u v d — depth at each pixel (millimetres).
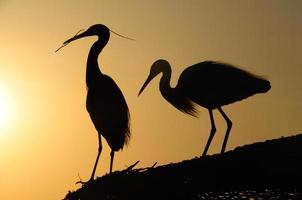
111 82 15852
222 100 15453
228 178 11555
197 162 12055
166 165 12336
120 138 15508
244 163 11633
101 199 12531
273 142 11969
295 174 11250
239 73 15391
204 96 15508
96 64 16062
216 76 15445
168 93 16312
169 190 11891
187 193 11719
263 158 11609
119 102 15602
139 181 12305
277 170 11375
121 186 12445
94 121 15828
